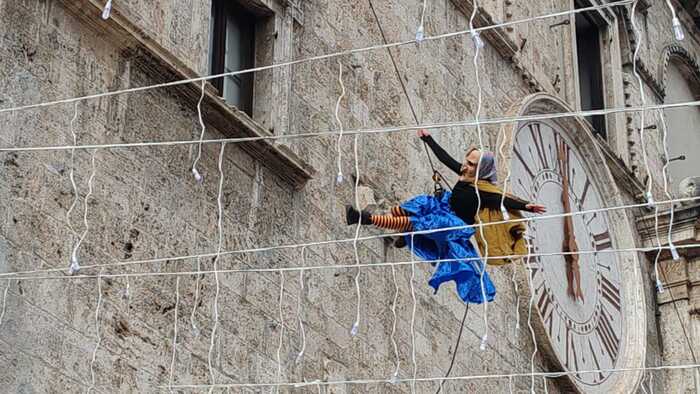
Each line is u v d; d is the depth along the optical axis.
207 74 37.06
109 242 32.69
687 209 55.09
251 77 38.91
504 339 45.16
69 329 31.23
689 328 54.88
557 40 54.66
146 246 33.47
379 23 43.41
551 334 47.12
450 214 35.19
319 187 39.09
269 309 36.28
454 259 33.50
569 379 47.12
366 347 39.06
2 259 30.41
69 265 31.66
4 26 31.92
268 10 39.38
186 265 34.34
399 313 40.59
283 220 37.56
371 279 39.97
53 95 32.50
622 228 53.03
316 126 39.78
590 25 59.28
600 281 51.12
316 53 40.66
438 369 41.56
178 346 33.53
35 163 31.66
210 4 37.47
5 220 30.73
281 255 37.12
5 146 31.17
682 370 54.47
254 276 36.16
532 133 49.44
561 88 53.88
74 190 32.22
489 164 35.56
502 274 46.03
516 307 46.25
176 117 35.12
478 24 48.62
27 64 32.16
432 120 44.75
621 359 51.00
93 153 32.91
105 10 29.94
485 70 48.56
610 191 52.81
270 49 39.16
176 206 34.53
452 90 46.28
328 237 38.91
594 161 52.53
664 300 55.44
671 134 64.19
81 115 32.94
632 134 58.41
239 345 35.12
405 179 42.66
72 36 33.25
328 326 37.97
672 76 66.25
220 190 32.81
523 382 45.47
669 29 66.06
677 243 55.25
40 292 30.92
